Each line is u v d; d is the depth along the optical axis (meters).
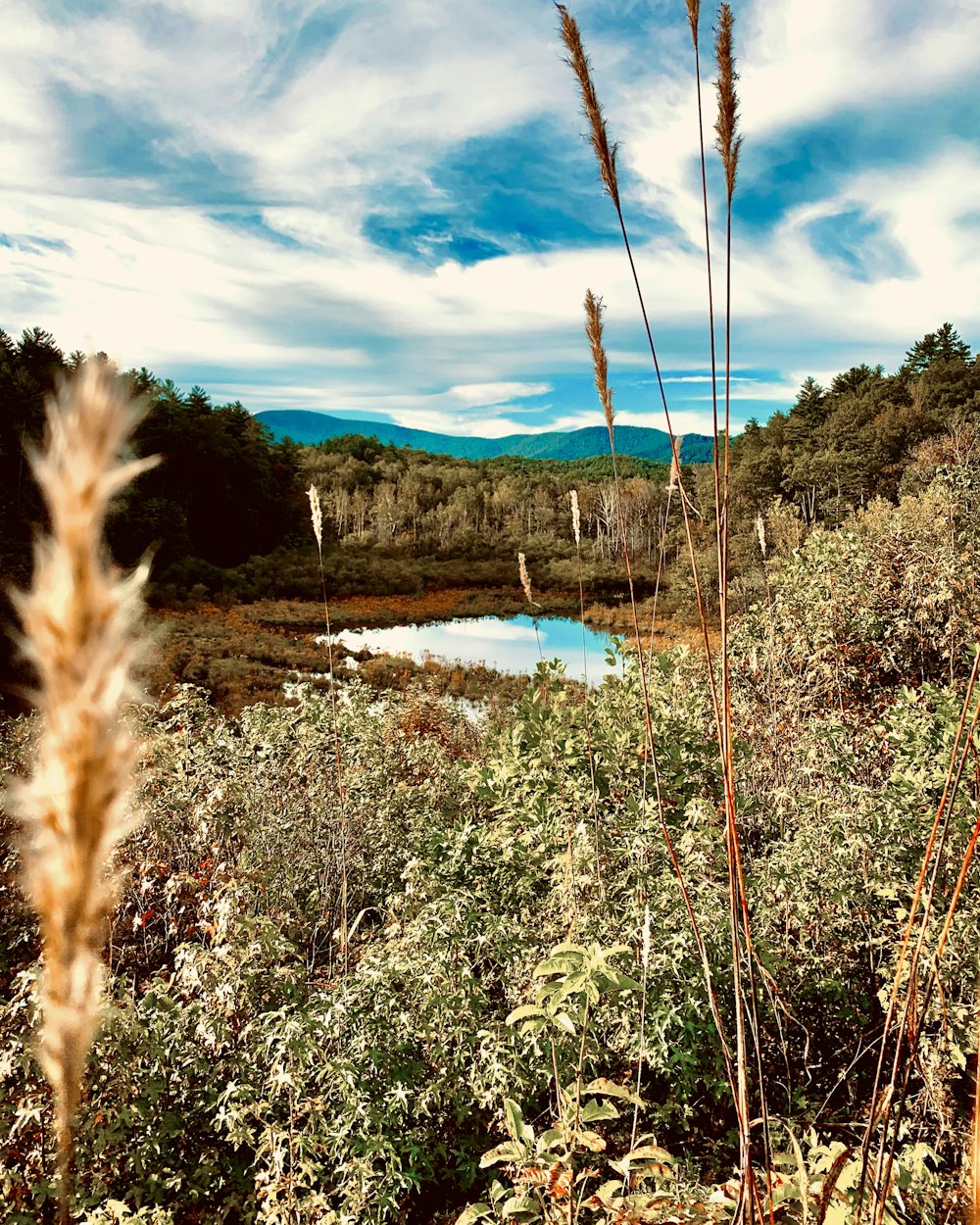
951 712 4.41
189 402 48.81
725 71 1.22
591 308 1.48
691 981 3.24
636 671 6.33
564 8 1.22
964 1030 2.77
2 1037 2.93
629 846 4.25
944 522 8.12
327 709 8.00
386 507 68.00
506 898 4.56
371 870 5.57
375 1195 2.80
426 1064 3.46
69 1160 0.38
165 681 16.70
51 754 0.31
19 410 21.44
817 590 7.28
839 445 39.03
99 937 0.35
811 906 3.82
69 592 0.29
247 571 41.84
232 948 3.66
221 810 5.16
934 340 56.34
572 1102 1.83
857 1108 3.09
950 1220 2.01
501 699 19.47
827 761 5.02
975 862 3.43
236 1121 2.93
